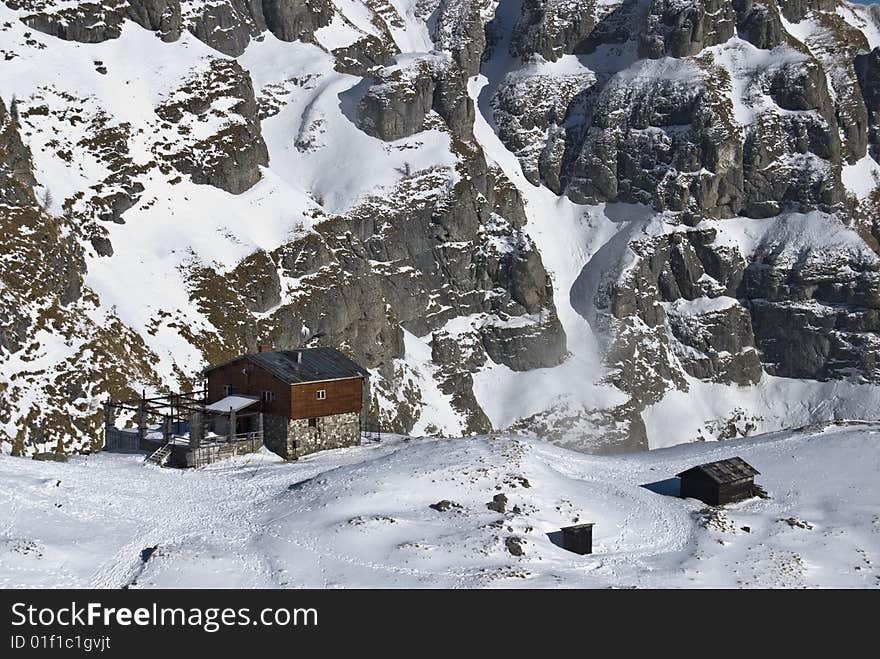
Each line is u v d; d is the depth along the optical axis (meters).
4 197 150.25
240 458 95.31
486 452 91.94
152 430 103.50
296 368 100.12
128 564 68.12
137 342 148.38
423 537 72.75
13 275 140.00
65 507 77.06
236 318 167.62
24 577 64.62
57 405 130.00
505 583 66.00
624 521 81.69
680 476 89.56
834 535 79.88
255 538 73.38
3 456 90.81
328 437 99.88
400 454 92.56
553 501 83.25
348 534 72.56
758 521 82.88
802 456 99.94
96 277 157.00
